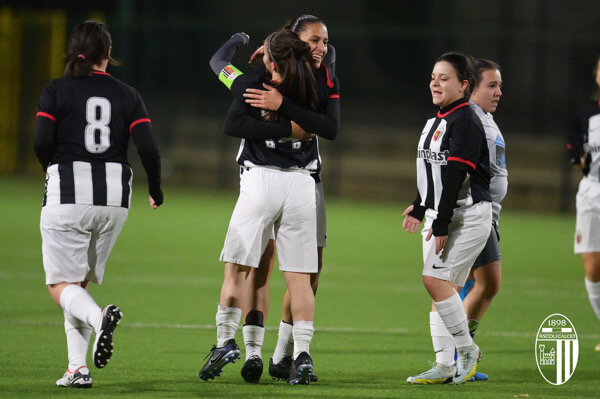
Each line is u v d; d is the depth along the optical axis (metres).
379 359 21.59
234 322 17.48
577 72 76.06
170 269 38.47
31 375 18.06
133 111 17.31
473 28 81.75
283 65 16.78
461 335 18.17
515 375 19.88
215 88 78.69
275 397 16.38
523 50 77.00
